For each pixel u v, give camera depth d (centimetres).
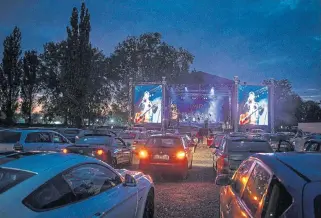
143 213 555
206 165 1762
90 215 391
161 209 806
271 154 364
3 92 4559
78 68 4331
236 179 468
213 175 1374
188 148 1400
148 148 1246
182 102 4606
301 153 354
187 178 1282
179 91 4375
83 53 4334
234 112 3988
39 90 5522
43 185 365
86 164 453
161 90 3975
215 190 1049
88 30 4350
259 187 338
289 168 295
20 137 1380
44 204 351
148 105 3988
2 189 350
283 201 270
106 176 488
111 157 1363
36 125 4306
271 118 3850
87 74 4381
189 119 4619
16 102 4653
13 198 337
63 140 1537
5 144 1355
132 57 6469
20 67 4684
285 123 7100
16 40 4628
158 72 6475
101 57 5934
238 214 367
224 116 4569
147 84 3997
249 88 3866
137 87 4012
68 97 4344
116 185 499
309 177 268
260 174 349
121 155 1481
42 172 381
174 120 4609
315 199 246
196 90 4347
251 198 354
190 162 1527
